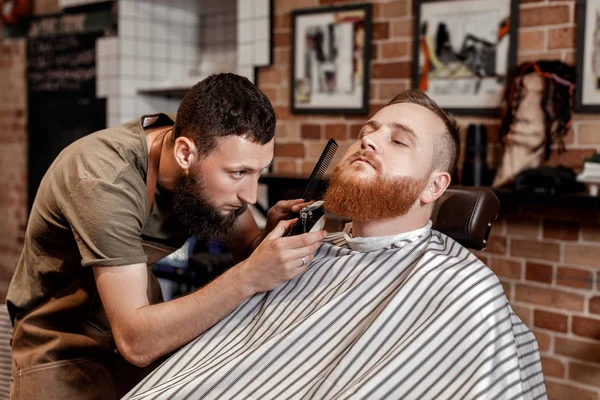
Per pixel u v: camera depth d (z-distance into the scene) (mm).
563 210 2422
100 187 1354
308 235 1308
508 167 2434
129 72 3775
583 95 2346
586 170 2232
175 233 1670
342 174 1375
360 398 1124
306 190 1594
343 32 2932
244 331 1398
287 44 3133
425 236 1401
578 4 2334
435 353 1158
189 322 1313
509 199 2322
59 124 4207
